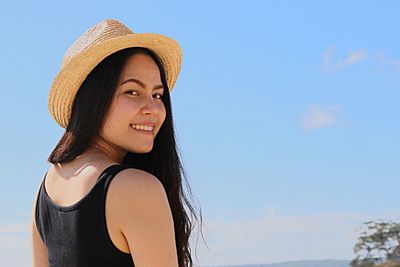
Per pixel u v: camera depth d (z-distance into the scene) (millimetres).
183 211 2555
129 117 2309
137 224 2145
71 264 2232
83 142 2320
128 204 2143
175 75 2674
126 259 2178
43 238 2488
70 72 2322
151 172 2533
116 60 2324
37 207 2516
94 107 2305
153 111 2340
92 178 2207
